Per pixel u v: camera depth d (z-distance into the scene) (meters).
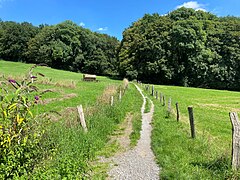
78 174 7.07
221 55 84.94
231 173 7.92
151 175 8.90
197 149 10.99
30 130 7.02
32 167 6.70
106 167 9.59
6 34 110.94
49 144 7.89
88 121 13.40
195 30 82.62
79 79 66.88
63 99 27.59
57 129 10.48
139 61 85.94
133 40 90.06
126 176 8.80
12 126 6.29
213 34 87.56
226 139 14.69
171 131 14.37
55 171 6.79
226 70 83.00
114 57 114.69
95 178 8.34
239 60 83.38
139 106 26.39
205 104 35.88
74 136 10.85
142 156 10.88
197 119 20.95
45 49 103.31
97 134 12.84
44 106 21.34
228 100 42.69
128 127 16.47
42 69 87.69
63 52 103.12
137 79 85.69
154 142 12.62
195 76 83.50
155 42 81.88
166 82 85.06
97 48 112.75
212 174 8.34
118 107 20.77
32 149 6.86
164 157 10.37
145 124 17.48
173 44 81.88
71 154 8.92
